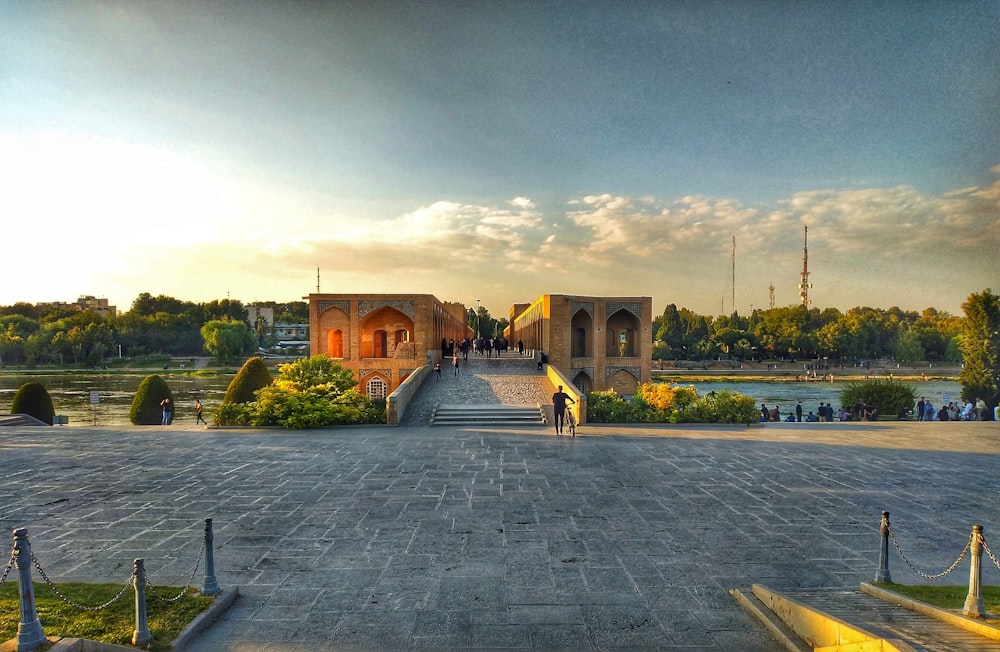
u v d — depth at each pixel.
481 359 32.75
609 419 18.48
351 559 6.82
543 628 5.18
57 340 84.31
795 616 4.92
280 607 5.58
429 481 10.62
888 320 108.12
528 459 12.65
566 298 34.09
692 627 5.21
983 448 14.44
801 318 95.94
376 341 35.81
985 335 35.66
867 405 25.86
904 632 4.11
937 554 7.15
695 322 100.69
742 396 19.12
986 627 4.20
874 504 9.23
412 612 5.48
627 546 7.29
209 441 15.23
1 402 44.59
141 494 9.77
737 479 10.84
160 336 98.31
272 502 9.25
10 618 4.64
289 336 138.50
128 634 4.65
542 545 7.30
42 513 8.70
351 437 15.77
